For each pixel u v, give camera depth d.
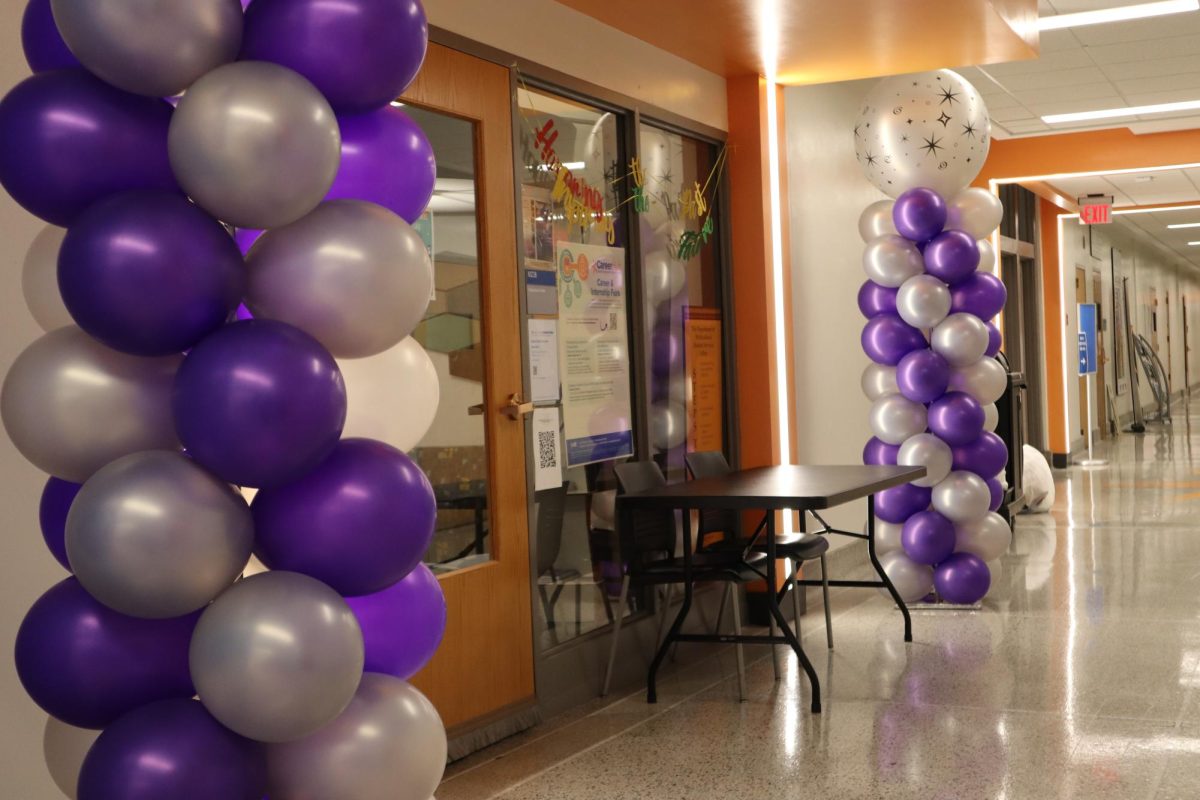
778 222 6.58
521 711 4.54
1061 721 4.37
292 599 1.99
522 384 4.64
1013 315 13.76
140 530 1.90
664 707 4.85
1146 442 17.17
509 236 4.58
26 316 2.90
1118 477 12.88
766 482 5.06
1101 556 7.87
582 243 5.15
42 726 2.89
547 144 4.93
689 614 5.88
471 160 4.44
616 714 4.78
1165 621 5.90
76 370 2.03
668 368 5.86
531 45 4.73
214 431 1.95
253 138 1.95
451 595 4.22
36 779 2.88
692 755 4.20
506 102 4.57
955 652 5.47
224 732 2.02
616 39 5.34
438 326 4.25
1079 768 3.87
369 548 2.11
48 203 2.03
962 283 6.07
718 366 6.36
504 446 4.54
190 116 1.97
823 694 4.90
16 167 2.01
